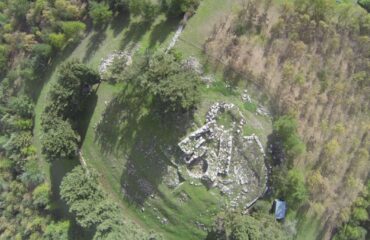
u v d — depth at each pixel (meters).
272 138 60.44
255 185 59.34
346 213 60.62
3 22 70.44
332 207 61.66
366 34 62.44
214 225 57.31
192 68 61.44
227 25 62.88
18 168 66.19
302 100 61.59
